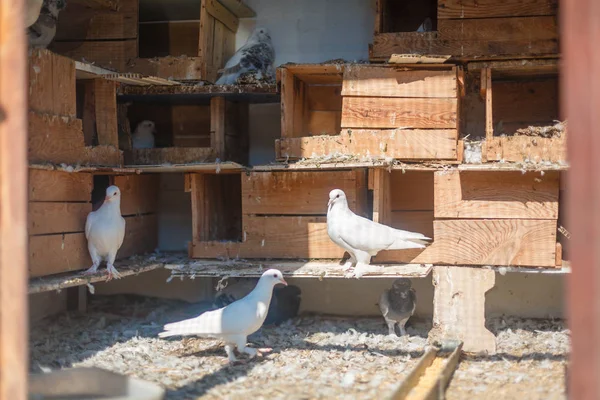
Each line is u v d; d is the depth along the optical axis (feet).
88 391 10.35
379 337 13.99
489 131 13.39
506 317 15.49
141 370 11.89
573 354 6.12
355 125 13.73
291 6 16.62
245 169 14.11
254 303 12.20
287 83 14.16
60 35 15.69
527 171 13.05
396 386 10.71
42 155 12.32
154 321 15.42
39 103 12.26
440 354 12.71
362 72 13.71
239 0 15.64
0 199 7.38
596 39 6.06
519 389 10.84
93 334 14.30
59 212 12.80
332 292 16.17
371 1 16.33
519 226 13.17
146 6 15.70
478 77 14.52
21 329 7.39
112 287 17.12
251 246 14.37
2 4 7.38
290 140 14.02
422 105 13.58
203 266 13.78
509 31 13.71
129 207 15.24
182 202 16.97
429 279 15.71
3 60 7.39
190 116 16.97
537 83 15.25
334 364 12.25
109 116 14.52
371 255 13.15
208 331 12.01
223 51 16.29
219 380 11.33
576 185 6.13
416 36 14.07
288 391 10.76
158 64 15.19
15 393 7.35
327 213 13.34
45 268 12.39
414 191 15.19
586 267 6.06
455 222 13.38
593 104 6.06
